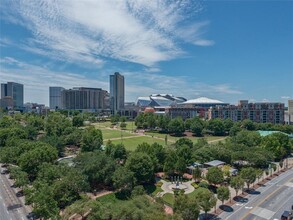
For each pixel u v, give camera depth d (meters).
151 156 128.50
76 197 98.31
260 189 114.00
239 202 99.62
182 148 138.88
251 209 93.44
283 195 106.81
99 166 112.75
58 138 179.62
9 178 127.50
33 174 120.38
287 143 176.62
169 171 124.50
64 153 176.25
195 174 117.56
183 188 112.25
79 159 122.69
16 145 155.00
